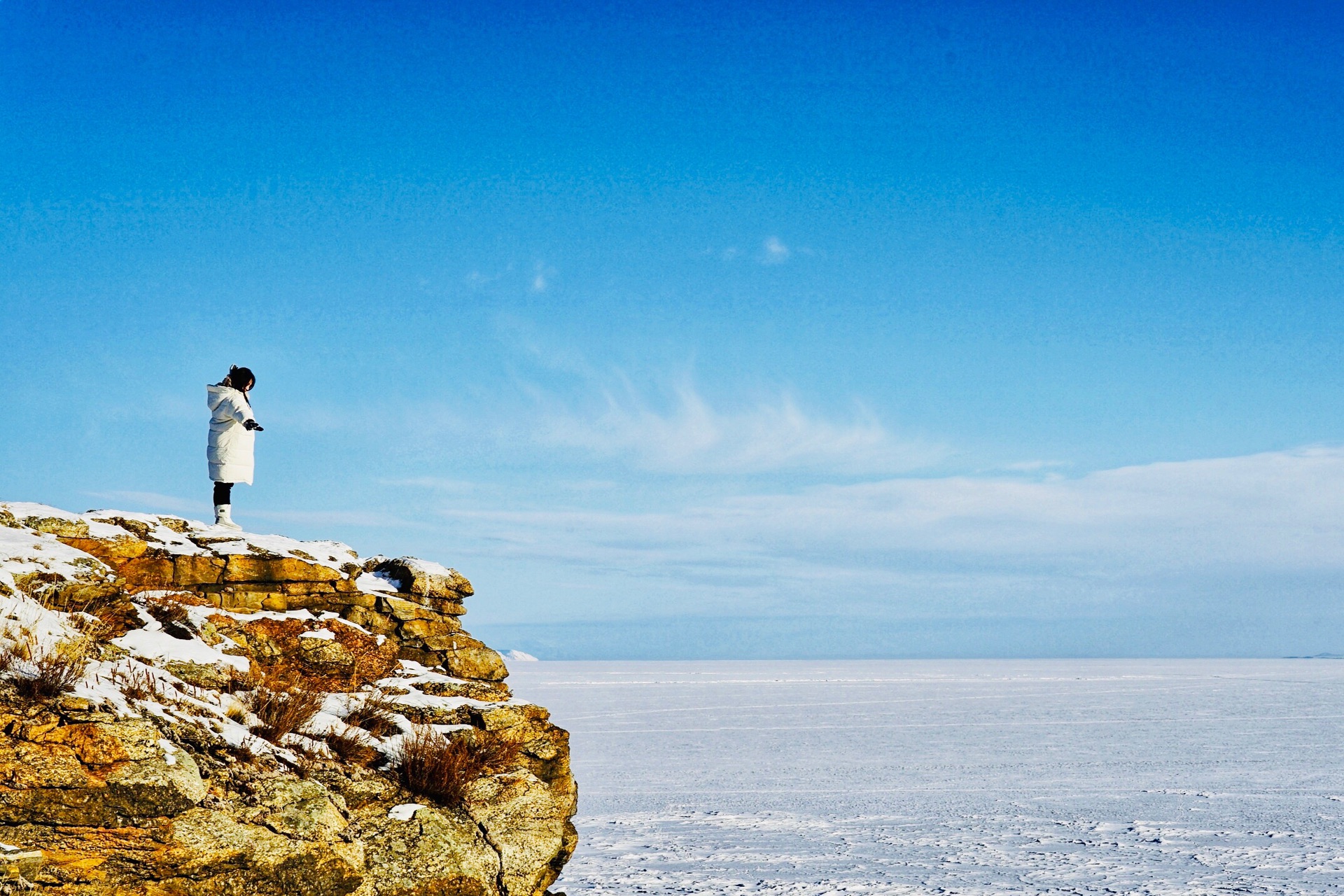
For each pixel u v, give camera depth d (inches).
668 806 1528.1
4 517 424.2
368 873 309.9
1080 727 2844.5
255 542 476.4
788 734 2650.1
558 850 377.7
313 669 416.5
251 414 523.5
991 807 1519.4
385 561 520.4
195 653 370.3
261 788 298.8
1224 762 2043.6
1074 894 998.4
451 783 352.2
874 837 1283.2
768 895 976.3
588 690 4906.5
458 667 473.7
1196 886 1035.3
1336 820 1411.2
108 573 399.5
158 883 264.7
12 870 245.3
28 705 275.7
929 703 3919.8
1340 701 3996.1
